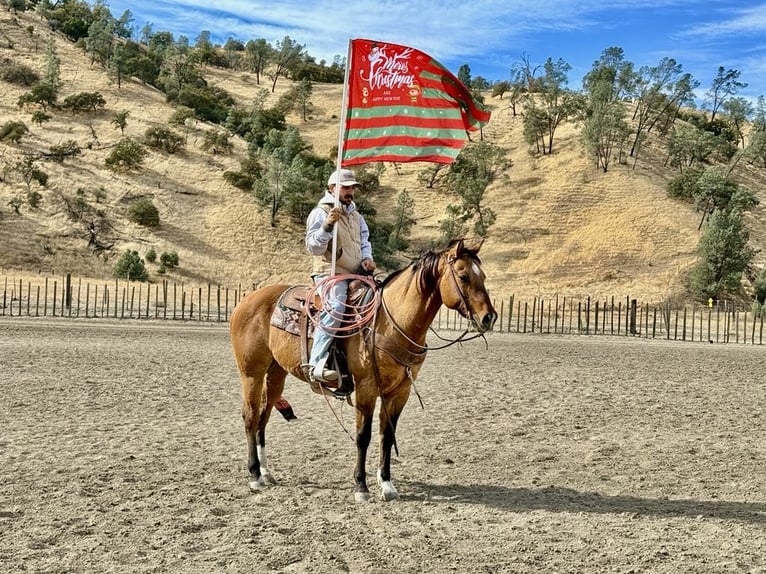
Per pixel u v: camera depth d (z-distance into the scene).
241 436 11.19
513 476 9.26
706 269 62.03
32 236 63.97
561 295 62.97
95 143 85.94
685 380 18.56
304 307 8.37
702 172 84.56
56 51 116.44
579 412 13.71
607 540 6.80
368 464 9.67
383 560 6.17
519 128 109.88
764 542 6.80
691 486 8.89
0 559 6.04
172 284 59.25
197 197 78.56
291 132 95.94
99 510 7.39
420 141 8.99
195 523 7.03
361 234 8.90
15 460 9.38
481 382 17.22
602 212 79.75
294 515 7.39
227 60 163.62
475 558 6.28
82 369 17.42
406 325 7.88
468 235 78.06
